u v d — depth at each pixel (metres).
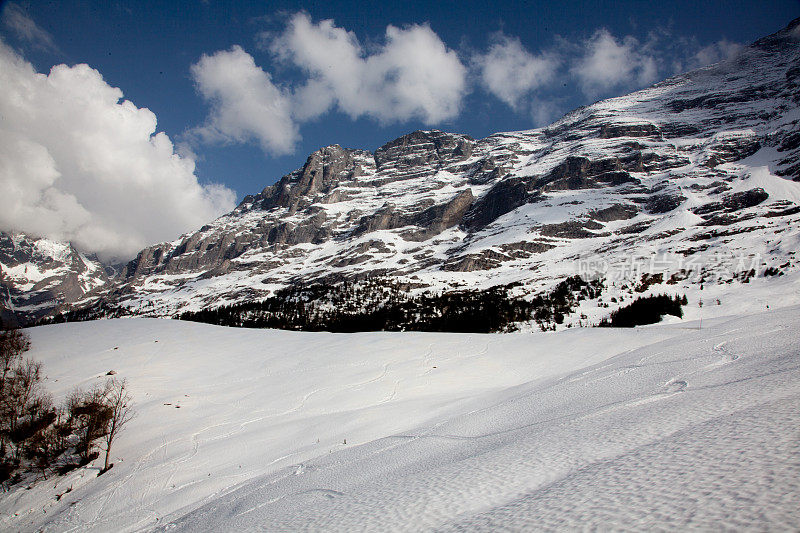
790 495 4.99
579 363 49.03
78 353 60.16
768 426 8.41
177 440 36.22
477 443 17.28
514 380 45.69
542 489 8.59
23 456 37.09
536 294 167.38
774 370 16.03
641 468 7.96
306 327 150.75
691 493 5.99
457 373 48.50
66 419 40.22
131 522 24.55
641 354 32.81
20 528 27.69
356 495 12.66
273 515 13.27
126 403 44.44
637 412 14.48
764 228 198.25
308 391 45.59
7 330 68.00
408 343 61.62
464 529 7.22
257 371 54.47
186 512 22.94
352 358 56.06
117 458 34.66
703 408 12.30
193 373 54.06
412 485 11.75
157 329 73.00
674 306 97.75
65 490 31.34
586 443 11.87
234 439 35.03
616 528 5.41
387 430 30.06
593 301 136.25
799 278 117.31
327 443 29.91
